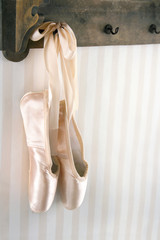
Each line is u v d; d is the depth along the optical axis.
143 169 1.31
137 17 1.12
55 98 0.96
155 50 1.21
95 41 1.07
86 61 1.10
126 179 1.29
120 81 1.18
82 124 1.16
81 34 1.04
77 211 1.22
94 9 1.04
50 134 1.01
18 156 1.08
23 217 1.13
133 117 1.24
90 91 1.14
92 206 1.24
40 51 1.02
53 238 1.20
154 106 1.27
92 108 1.16
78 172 1.09
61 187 1.08
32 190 1.02
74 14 1.01
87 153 1.19
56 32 0.98
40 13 0.96
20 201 1.11
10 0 0.90
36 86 1.05
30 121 1.00
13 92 1.02
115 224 1.31
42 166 1.00
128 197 1.31
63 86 0.98
